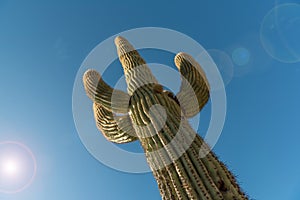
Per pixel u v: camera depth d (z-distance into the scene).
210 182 3.59
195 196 3.46
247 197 3.71
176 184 3.70
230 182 3.72
